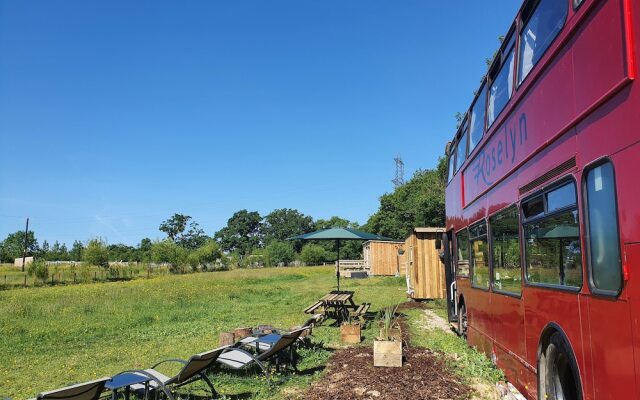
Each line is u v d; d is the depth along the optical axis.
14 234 93.19
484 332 8.48
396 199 63.88
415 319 15.30
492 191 7.58
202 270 70.31
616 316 3.42
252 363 8.73
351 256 92.44
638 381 3.11
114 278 52.44
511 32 6.29
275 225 148.50
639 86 3.08
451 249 13.29
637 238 3.11
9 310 18.69
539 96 5.13
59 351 11.62
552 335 4.94
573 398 4.55
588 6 3.84
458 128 10.93
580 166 4.03
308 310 14.41
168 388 7.00
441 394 6.90
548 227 4.95
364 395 6.99
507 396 6.21
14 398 7.80
